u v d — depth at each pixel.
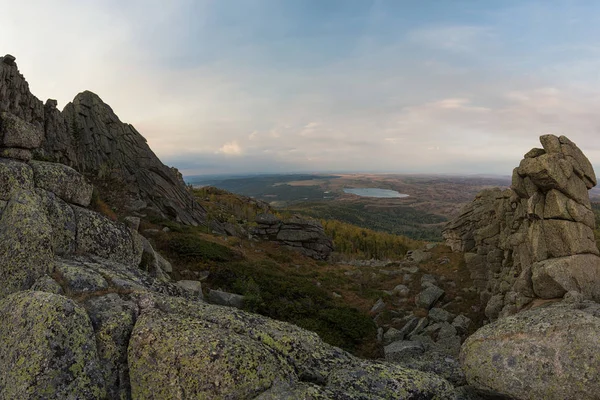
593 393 7.67
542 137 18.53
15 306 7.93
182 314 9.43
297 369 8.58
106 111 57.16
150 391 7.27
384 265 52.44
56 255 11.63
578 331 8.34
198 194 97.19
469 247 46.59
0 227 10.34
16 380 6.79
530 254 19.33
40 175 13.27
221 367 7.12
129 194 49.22
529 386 8.23
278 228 62.41
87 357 7.53
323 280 42.25
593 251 16.66
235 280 33.66
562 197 17.22
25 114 37.34
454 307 33.16
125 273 11.91
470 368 9.28
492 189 44.81
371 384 8.41
